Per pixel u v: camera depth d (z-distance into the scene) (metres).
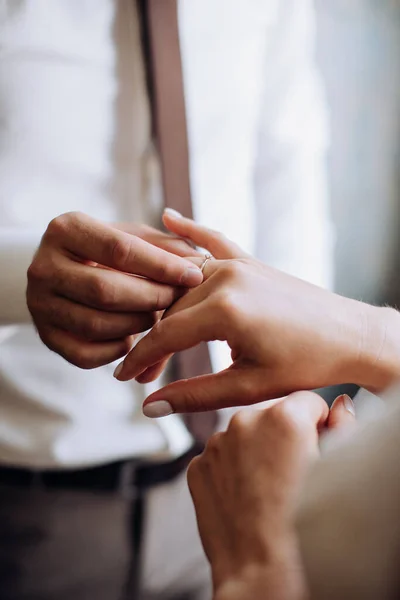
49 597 0.70
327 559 0.28
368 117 1.21
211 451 0.39
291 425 0.37
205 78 0.70
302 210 0.73
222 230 0.72
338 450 0.30
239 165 0.72
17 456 0.67
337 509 0.29
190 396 0.43
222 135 0.71
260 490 0.36
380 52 1.17
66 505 0.68
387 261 1.29
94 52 0.66
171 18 0.63
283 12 0.73
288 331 0.42
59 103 0.66
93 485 0.68
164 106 0.63
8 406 0.67
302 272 0.73
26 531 0.69
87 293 0.46
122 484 0.68
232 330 0.42
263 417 0.38
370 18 1.15
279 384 0.43
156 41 0.63
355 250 1.28
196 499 0.39
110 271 0.46
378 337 0.44
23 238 0.55
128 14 0.66
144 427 0.67
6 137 0.65
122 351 0.48
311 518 0.29
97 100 0.67
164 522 0.70
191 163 0.68
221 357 0.68
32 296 0.48
